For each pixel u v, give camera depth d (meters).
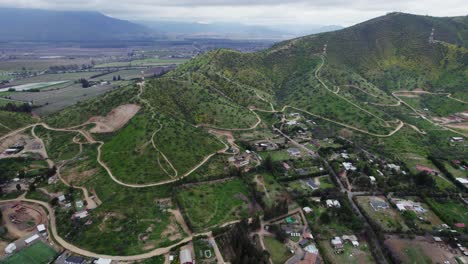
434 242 122.56
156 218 129.25
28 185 155.12
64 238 117.75
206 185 155.25
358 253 116.50
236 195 149.88
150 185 151.38
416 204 146.50
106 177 156.62
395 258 113.19
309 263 107.81
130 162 165.88
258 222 125.81
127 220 126.88
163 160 167.88
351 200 149.88
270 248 115.75
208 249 111.50
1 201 141.88
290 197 148.12
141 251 110.19
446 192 155.88
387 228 129.75
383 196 152.88
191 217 130.12
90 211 133.38
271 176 167.38
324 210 139.38
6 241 116.50
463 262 112.69
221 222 129.12
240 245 106.12
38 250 111.19
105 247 112.12
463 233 128.00
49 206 139.12
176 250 110.88
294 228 127.00
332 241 119.81
